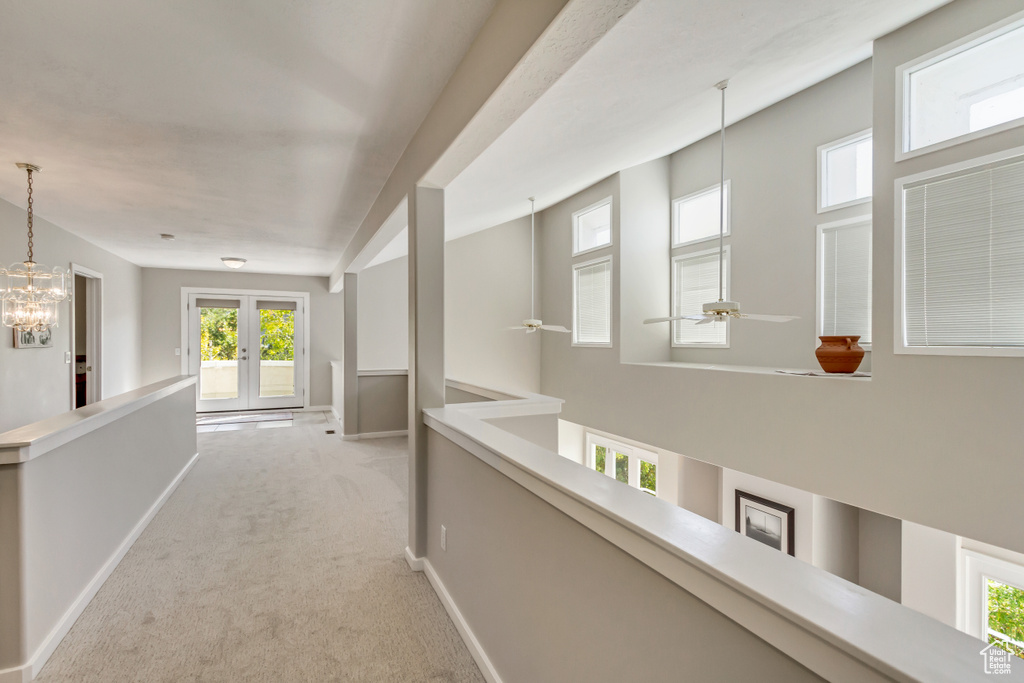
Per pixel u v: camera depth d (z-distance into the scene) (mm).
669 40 2170
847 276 4480
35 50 1799
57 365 4754
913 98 3340
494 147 3148
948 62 3180
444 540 2352
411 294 2701
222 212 4227
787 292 4969
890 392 3369
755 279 5293
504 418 2930
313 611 2250
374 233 3887
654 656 978
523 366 8156
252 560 2771
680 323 6359
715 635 833
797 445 3959
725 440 4625
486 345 7953
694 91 3076
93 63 1897
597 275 6895
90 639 2027
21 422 4148
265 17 1634
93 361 5809
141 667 1851
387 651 1966
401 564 2740
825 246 4648
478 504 1935
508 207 5898
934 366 3148
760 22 2262
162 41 1759
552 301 7965
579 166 4398
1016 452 2799
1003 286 2922
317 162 3008
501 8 1591
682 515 1036
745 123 5398
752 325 5344
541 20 1348
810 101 4734
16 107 2262
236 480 4320
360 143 2730
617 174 6281
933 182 3205
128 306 6875
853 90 4391
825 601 696
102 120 2402
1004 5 2900
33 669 1787
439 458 2441
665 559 921
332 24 1679
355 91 2160
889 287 3400
